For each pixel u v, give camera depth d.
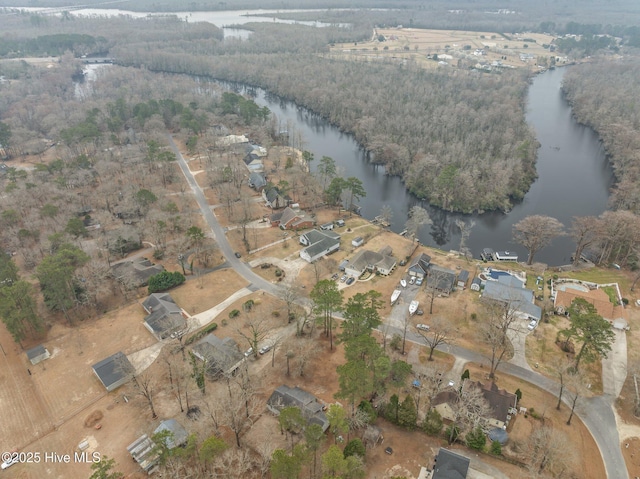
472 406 71.38
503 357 88.19
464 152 177.88
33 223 127.75
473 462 67.00
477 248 139.75
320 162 190.00
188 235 121.50
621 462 67.81
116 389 81.62
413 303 103.25
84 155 174.62
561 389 74.62
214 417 72.00
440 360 87.69
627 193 143.75
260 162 186.25
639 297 106.50
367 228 143.38
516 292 103.25
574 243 140.88
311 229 140.75
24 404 78.94
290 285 106.00
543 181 179.75
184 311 102.81
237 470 64.94
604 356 81.25
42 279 97.38
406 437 71.38
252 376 83.56
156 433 63.59
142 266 116.88
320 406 74.62
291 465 56.62
